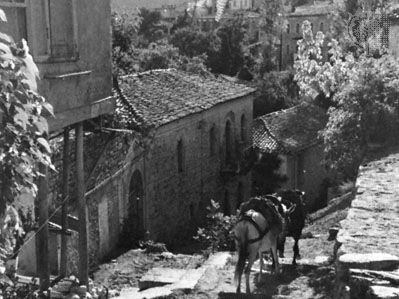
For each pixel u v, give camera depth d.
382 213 9.31
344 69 22.97
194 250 21.41
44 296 10.28
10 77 4.88
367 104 16.62
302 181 34.91
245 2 69.56
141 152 19.72
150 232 20.69
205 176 26.52
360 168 13.08
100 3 11.91
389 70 17.48
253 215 10.62
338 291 6.98
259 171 33.28
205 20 57.12
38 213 11.12
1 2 9.15
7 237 5.41
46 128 5.20
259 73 54.31
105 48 12.22
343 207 20.30
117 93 22.05
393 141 16.31
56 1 10.38
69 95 10.89
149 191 20.61
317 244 15.67
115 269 15.83
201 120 25.52
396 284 6.22
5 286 7.71
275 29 60.28
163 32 57.06
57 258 13.30
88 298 11.31
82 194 11.70
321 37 25.81
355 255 7.14
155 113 21.61
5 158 4.90
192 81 28.16
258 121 35.78
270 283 11.45
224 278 12.08
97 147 15.59
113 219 17.53
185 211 24.39
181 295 11.05
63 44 10.66
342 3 35.53
